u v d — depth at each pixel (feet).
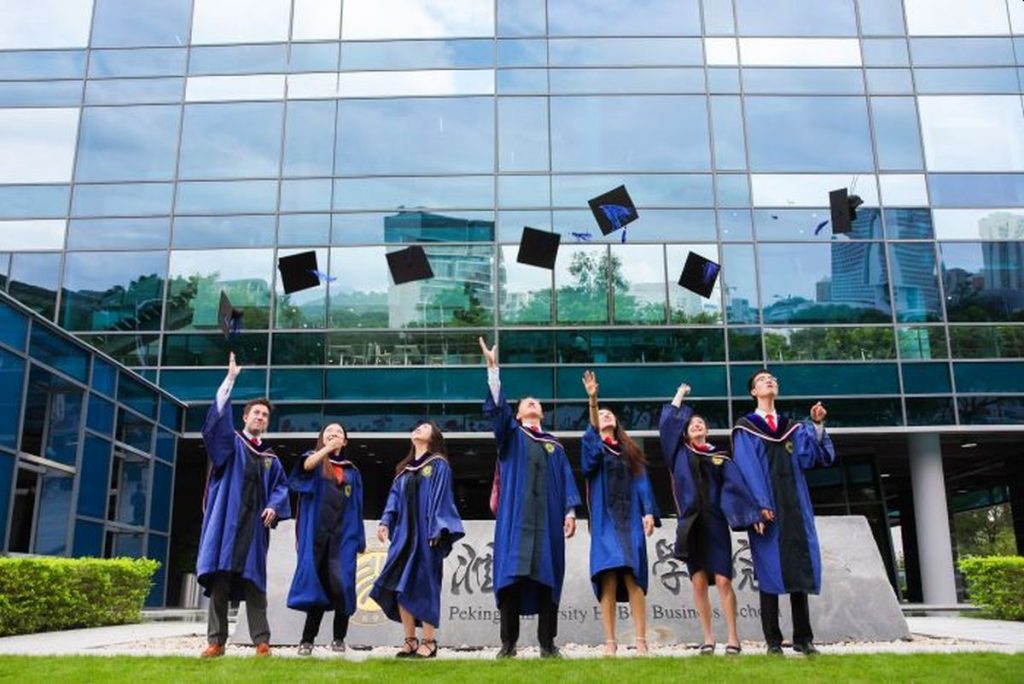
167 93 58.59
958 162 57.26
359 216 56.39
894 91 58.54
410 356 54.29
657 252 55.72
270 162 57.41
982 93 58.59
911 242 55.93
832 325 54.49
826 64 58.95
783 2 59.88
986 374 53.83
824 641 25.53
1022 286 55.21
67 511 40.47
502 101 58.18
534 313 54.80
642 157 57.21
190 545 61.00
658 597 25.67
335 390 53.83
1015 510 68.23
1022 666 16.08
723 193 56.65
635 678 14.20
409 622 19.35
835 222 31.30
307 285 32.65
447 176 56.95
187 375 54.24
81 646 23.39
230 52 59.26
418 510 19.88
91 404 42.78
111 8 60.03
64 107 58.23
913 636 26.94
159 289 55.47
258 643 19.13
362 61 58.90
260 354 54.39
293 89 58.54
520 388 53.72
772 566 18.60
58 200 56.75
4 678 14.67
